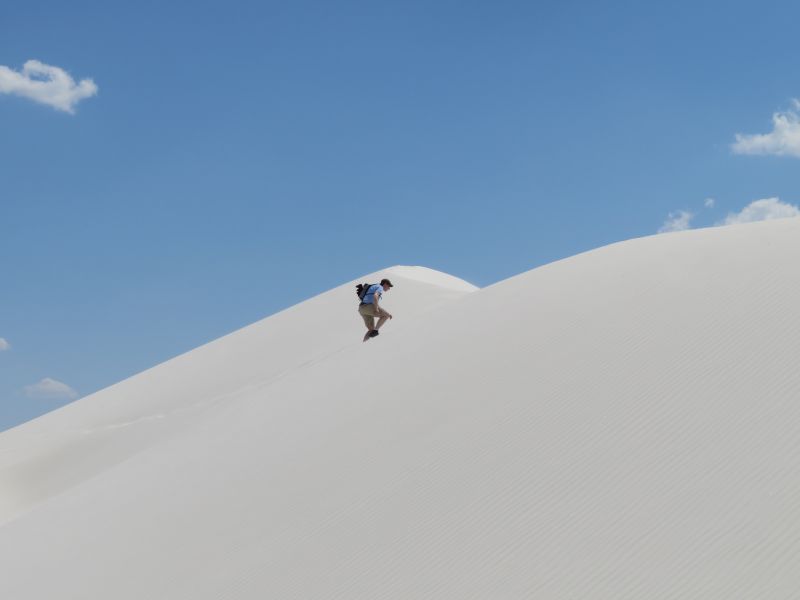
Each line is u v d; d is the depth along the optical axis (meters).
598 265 10.98
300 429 9.74
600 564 5.39
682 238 11.14
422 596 5.69
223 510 8.28
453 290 29.20
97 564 8.27
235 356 28.53
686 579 5.01
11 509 19.28
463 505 6.61
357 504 7.25
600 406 7.28
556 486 6.39
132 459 13.28
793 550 4.96
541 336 9.19
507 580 5.55
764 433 6.16
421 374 9.66
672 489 5.88
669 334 8.11
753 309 8.05
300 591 6.26
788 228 10.04
